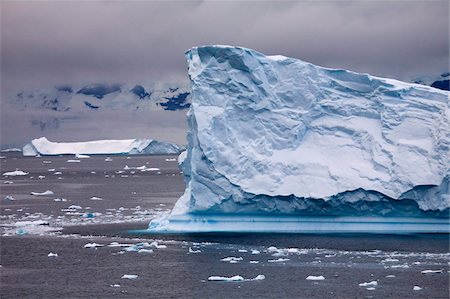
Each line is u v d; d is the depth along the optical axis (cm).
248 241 8675
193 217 9475
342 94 9650
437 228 9194
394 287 6650
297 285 6750
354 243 8475
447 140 9088
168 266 7562
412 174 8962
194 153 9244
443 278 6906
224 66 9400
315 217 9294
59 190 17938
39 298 6594
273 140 9375
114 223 10794
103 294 6644
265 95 9438
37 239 9306
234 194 9119
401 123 9406
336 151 9356
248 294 6512
